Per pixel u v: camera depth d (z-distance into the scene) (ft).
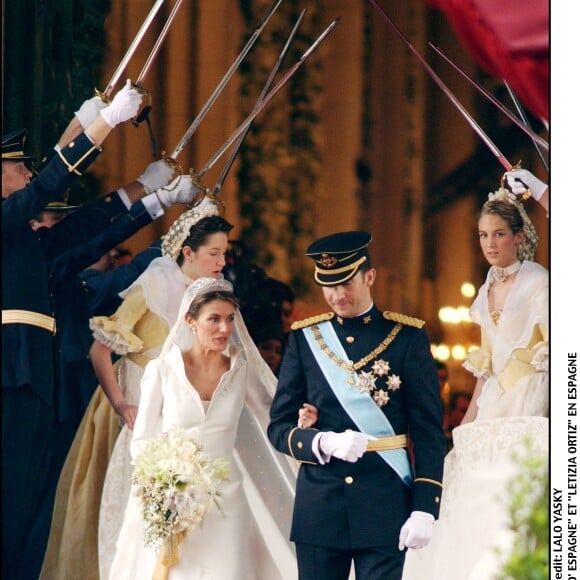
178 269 103.45
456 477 100.68
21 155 96.89
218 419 89.66
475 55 113.09
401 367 85.56
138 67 110.01
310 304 111.86
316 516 83.97
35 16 105.91
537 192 105.29
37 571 100.12
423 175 114.32
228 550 87.45
